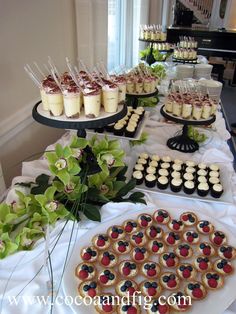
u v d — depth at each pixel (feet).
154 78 4.92
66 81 2.91
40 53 4.87
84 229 2.88
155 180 3.54
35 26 4.58
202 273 2.49
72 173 2.69
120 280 2.41
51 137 5.66
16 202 2.84
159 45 9.13
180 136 4.59
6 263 2.51
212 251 2.68
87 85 2.78
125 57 10.77
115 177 3.39
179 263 2.59
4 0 3.73
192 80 6.40
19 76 4.33
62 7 5.44
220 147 4.61
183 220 3.01
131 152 4.26
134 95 4.80
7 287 2.35
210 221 3.00
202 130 5.01
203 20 19.77
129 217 3.02
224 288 2.35
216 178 3.55
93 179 3.06
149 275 2.44
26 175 3.64
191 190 3.42
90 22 6.09
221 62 17.42
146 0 10.35
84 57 6.42
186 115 4.08
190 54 8.24
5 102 4.09
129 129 4.03
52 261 2.56
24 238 2.54
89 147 3.04
